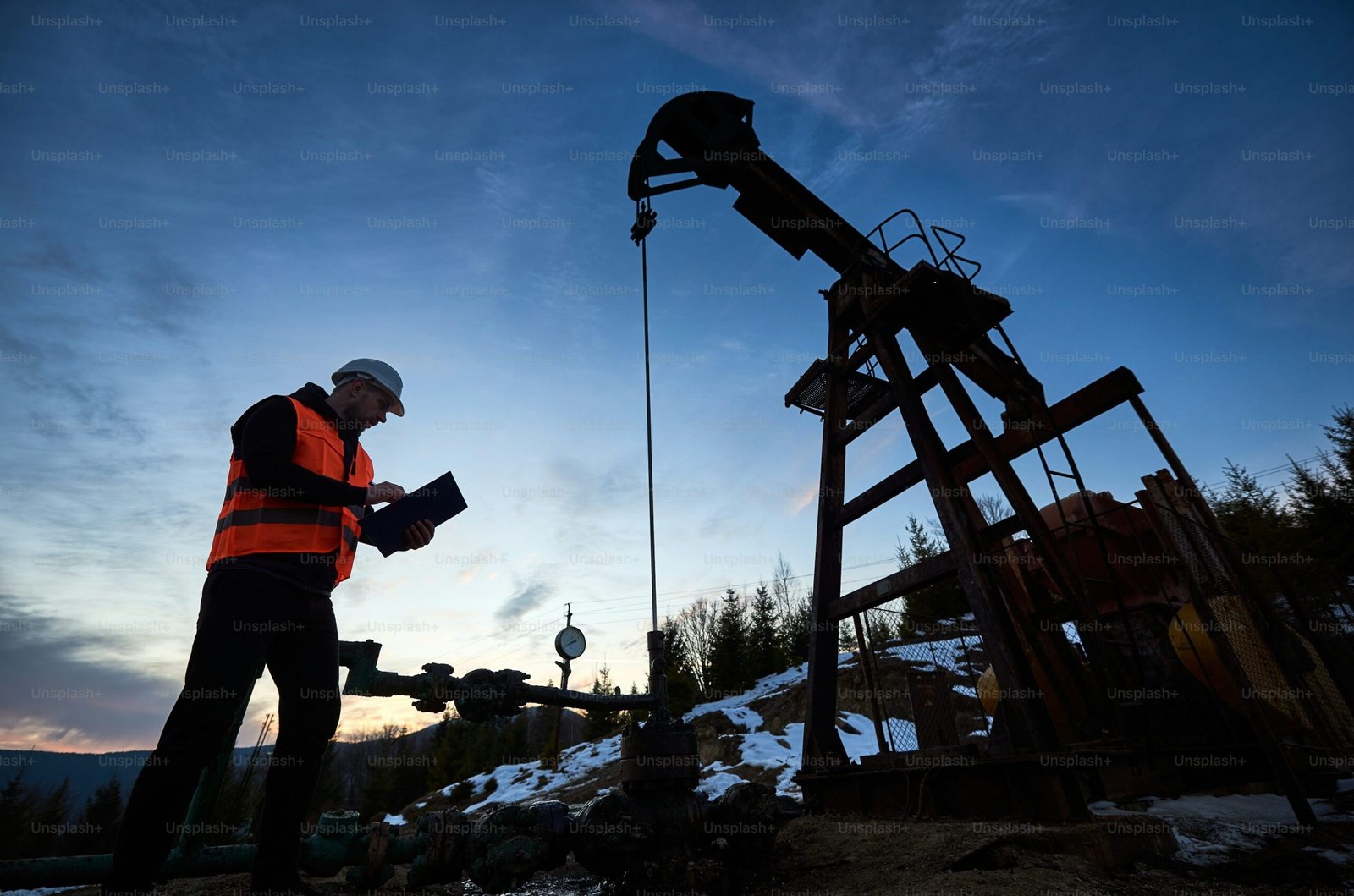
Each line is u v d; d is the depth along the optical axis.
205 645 1.91
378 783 42.38
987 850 2.80
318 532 2.25
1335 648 5.69
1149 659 5.36
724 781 9.90
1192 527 4.83
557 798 12.39
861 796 4.43
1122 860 2.92
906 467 4.78
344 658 2.75
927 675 5.59
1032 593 5.19
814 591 5.36
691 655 38.69
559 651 3.87
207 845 2.48
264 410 2.17
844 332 5.91
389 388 2.67
